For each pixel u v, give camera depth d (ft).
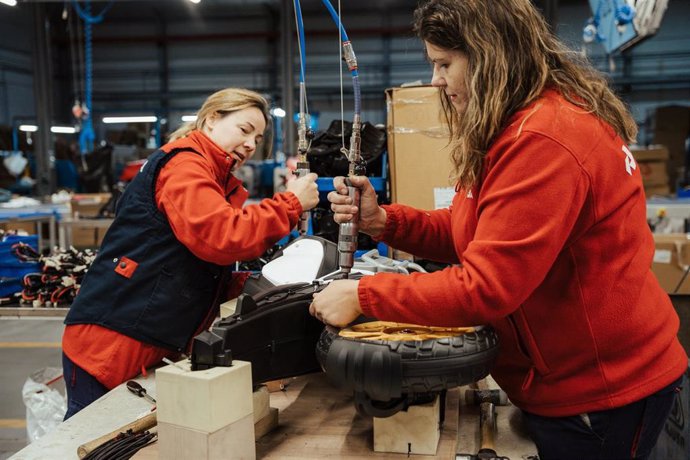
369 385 2.59
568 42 2.93
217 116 4.59
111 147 21.83
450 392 3.61
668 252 7.63
